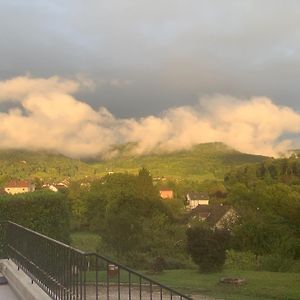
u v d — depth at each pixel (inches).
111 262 204.2
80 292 218.5
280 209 1680.6
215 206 2615.7
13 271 347.9
